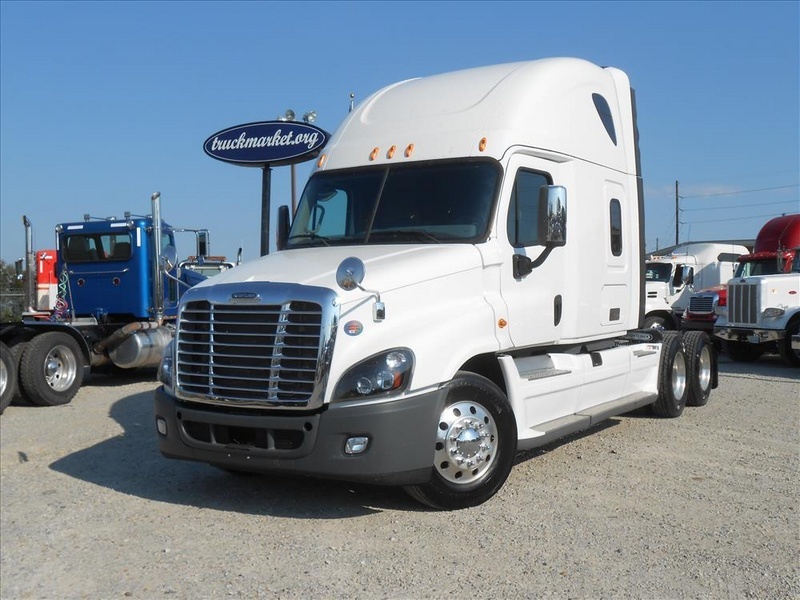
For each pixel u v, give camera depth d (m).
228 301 5.83
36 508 6.36
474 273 6.26
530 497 6.21
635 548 5.08
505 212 6.60
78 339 12.50
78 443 8.89
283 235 7.70
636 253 9.00
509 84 7.25
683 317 20.48
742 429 8.87
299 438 5.55
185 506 6.32
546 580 4.61
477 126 6.93
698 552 5.00
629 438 8.41
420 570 4.80
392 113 7.56
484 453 5.98
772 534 5.33
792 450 7.78
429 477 5.66
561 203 6.58
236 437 5.83
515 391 6.48
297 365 5.54
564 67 7.82
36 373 11.46
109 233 13.93
